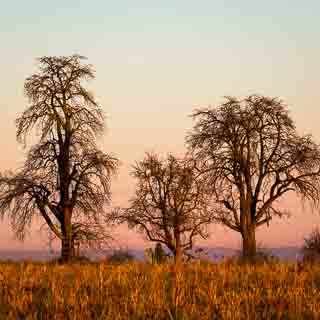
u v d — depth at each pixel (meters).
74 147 66.62
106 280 24.73
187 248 78.50
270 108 69.25
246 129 68.94
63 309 18.44
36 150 66.44
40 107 67.56
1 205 65.06
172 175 78.25
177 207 78.50
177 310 18.09
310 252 42.69
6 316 17.67
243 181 70.06
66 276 28.12
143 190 80.50
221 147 70.75
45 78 68.38
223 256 37.25
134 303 18.64
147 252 47.66
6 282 24.55
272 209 70.00
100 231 65.19
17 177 65.81
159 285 23.08
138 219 80.00
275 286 24.27
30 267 29.92
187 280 25.44
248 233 69.31
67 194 66.12
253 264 35.81
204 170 71.00
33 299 20.33
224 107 71.12
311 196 69.31
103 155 65.81
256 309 18.67
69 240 64.88
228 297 20.30
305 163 69.00
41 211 66.06
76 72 68.50
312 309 18.30
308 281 26.00
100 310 18.42
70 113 67.56
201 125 72.00
